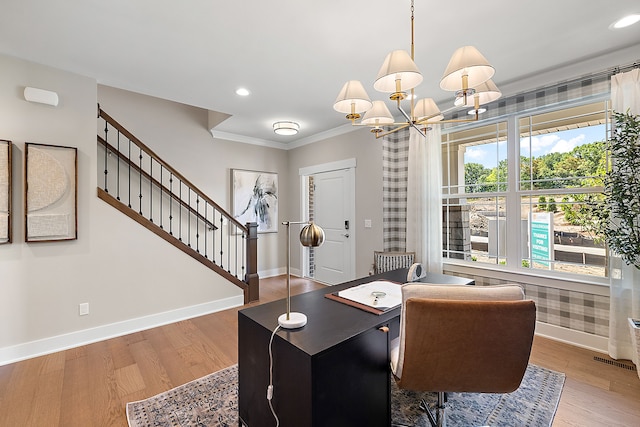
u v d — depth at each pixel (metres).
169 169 3.43
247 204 5.09
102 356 2.47
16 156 2.39
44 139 2.51
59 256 2.59
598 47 2.30
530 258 2.99
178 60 2.48
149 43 2.22
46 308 2.52
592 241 2.64
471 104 2.01
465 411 1.82
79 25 2.00
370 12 1.88
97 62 2.50
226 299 3.67
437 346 1.19
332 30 2.07
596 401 1.89
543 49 2.33
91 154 2.75
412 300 1.17
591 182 2.64
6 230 2.33
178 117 4.41
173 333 2.94
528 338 1.18
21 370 2.24
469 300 1.18
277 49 2.31
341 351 1.22
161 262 3.17
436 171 3.45
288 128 4.17
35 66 2.48
